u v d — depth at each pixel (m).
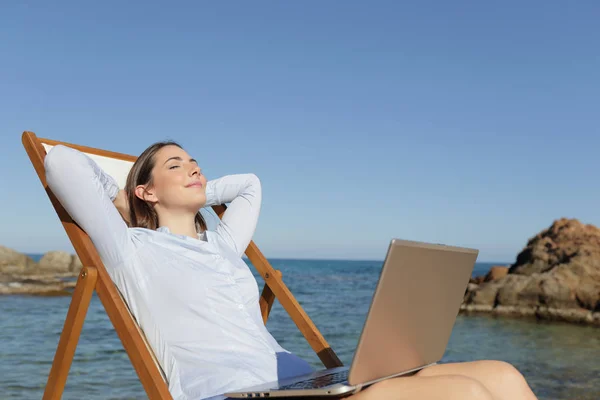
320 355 2.69
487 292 14.20
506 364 1.97
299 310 2.77
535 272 14.60
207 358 2.13
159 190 2.54
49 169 2.17
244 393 1.81
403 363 1.86
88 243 2.22
